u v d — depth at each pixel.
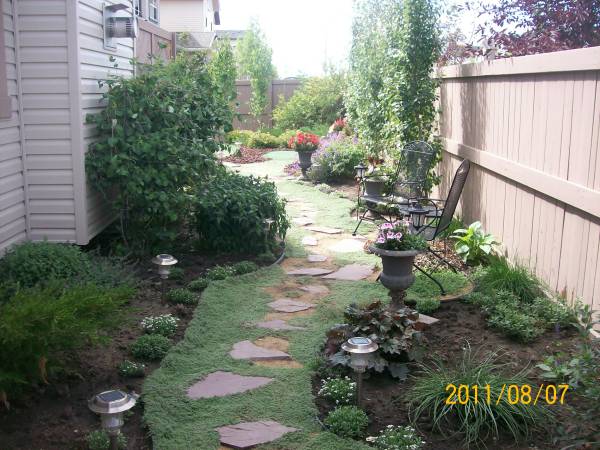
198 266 5.93
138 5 10.60
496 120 6.15
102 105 6.17
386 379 3.69
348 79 11.79
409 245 4.48
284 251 6.49
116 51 6.73
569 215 4.57
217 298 4.96
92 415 3.22
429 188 8.00
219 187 6.43
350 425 3.08
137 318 4.54
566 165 4.57
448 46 8.57
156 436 3.00
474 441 3.02
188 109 6.79
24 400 3.25
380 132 9.55
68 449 2.91
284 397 3.40
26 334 2.89
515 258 5.60
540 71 4.94
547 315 4.44
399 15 8.49
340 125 14.98
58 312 3.07
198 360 3.88
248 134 17.80
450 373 3.48
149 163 5.95
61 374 3.53
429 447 2.98
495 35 8.78
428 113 8.30
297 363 3.87
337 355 3.70
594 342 3.00
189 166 6.08
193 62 7.71
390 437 2.95
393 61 8.48
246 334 4.31
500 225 6.05
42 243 5.12
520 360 3.89
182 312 4.70
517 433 3.04
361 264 6.12
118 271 5.11
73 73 5.44
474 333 4.35
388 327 3.76
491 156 6.12
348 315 3.90
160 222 6.14
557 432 2.89
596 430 2.83
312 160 11.66
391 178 8.25
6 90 5.02
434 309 4.77
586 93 4.28
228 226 6.30
